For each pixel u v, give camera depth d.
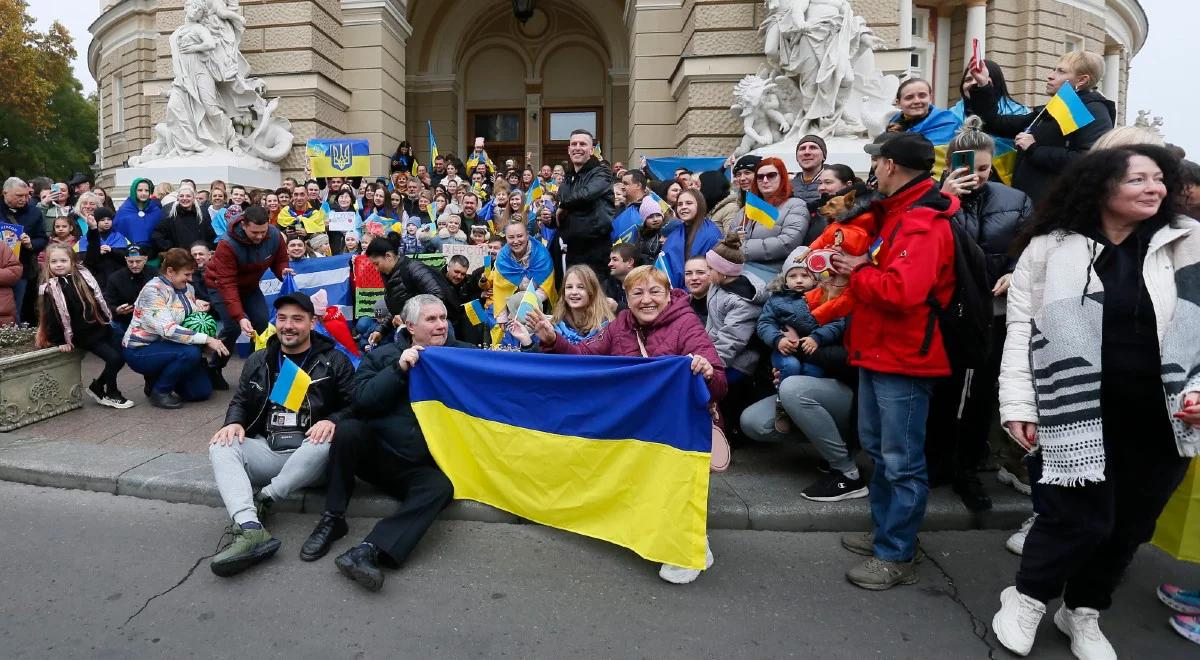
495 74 19.86
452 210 9.33
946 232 2.98
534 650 2.77
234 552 3.28
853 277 3.09
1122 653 2.78
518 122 19.97
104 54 18.88
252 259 6.28
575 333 4.52
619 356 3.56
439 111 19.19
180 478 4.15
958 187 3.66
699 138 11.66
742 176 5.54
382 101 13.97
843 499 3.96
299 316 3.87
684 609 3.06
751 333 4.59
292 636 2.85
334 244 8.88
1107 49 22.05
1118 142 2.73
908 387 3.12
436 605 3.08
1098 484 2.53
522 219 7.52
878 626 2.94
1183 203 2.51
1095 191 2.46
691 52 11.76
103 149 19.91
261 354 3.99
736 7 11.48
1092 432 2.42
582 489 3.64
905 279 2.88
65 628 2.88
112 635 2.84
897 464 3.18
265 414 3.98
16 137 32.16
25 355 5.15
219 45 12.01
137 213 8.30
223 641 2.81
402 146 14.07
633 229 5.78
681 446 3.33
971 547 3.66
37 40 30.23
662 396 3.40
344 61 13.91
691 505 3.27
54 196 8.82
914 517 3.21
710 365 3.35
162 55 13.31
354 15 13.84
